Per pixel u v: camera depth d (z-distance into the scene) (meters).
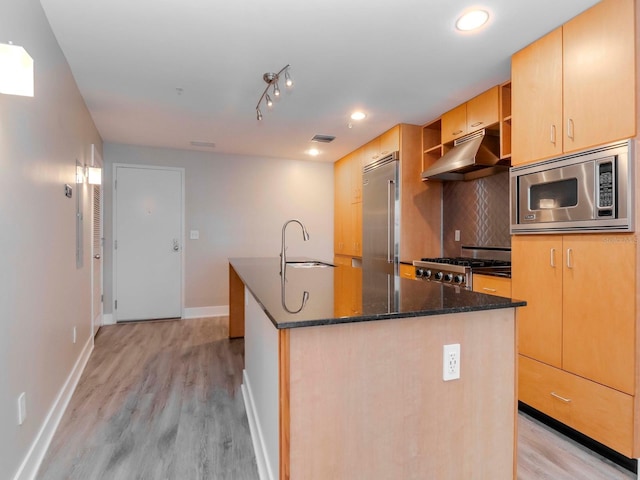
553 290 2.06
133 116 3.49
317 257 5.45
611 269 1.76
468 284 2.77
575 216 1.91
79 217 2.86
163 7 1.86
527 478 1.66
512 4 1.82
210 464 1.75
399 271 3.74
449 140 3.33
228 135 4.13
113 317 4.52
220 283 4.97
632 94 1.66
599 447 1.84
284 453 1.14
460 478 1.35
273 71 2.56
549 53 2.07
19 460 1.55
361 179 4.61
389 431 1.25
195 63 2.46
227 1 1.81
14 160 1.52
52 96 2.08
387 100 3.11
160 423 2.12
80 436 1.97
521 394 2.27
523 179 2.24
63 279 2.33
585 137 1.87
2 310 1.39
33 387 1.73
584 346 1.89
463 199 3.67
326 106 3.24
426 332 1.29
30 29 1.71
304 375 1.15
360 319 1.16
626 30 1.69
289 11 1.89
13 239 1.50
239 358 3.24
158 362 3.13
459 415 1.35
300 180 5.38
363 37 2.14
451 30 2.06
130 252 4.58
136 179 4.59
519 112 2.28
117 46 2.24
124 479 1.64
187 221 4.82
